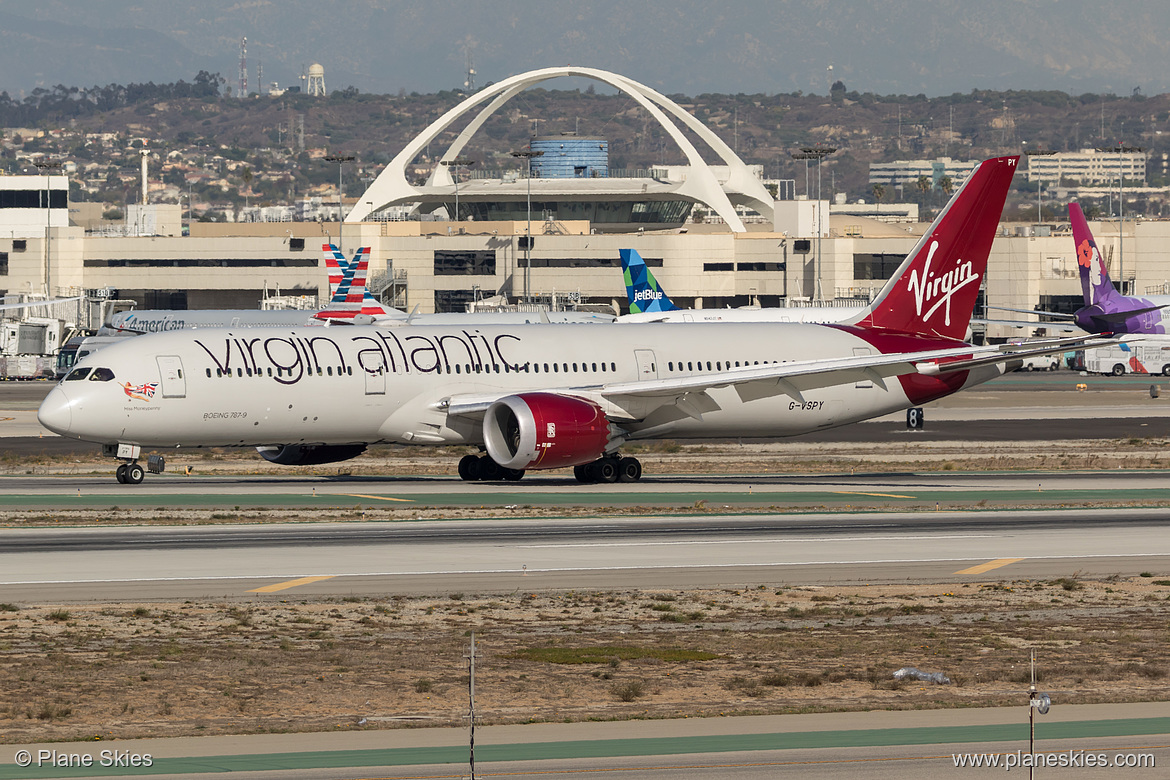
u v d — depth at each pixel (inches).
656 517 7288.4
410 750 3235.7
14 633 4574.3
